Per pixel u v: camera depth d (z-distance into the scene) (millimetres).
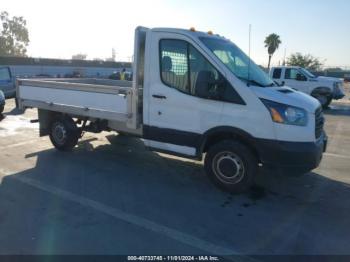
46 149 7176
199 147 5043
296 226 3982
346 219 4191
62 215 4117
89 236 3645
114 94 5688
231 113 4656
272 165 4539
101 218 4062
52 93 6703
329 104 17203
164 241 3588
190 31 5031
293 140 4391
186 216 4176
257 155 4746
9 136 8406
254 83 4723
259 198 4777
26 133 8797
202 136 4953
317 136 4656
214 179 4992
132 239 3609
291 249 3504
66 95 6461
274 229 3902
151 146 5570
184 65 4969
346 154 7352
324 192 5062
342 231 3893
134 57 5344
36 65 35625
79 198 4648
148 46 5273
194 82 4906
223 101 4703
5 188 4941
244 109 4566
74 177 5488
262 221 4086
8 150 7051
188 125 5062
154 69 5262
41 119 7098
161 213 4242
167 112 5227
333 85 15789
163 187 5129
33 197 4641
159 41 5176
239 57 5266
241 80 4617
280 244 3592
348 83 42062
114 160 6488
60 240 3547
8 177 5406
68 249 3387
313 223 4066
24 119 11039
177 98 5070
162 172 5836
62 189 4961
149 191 4957
